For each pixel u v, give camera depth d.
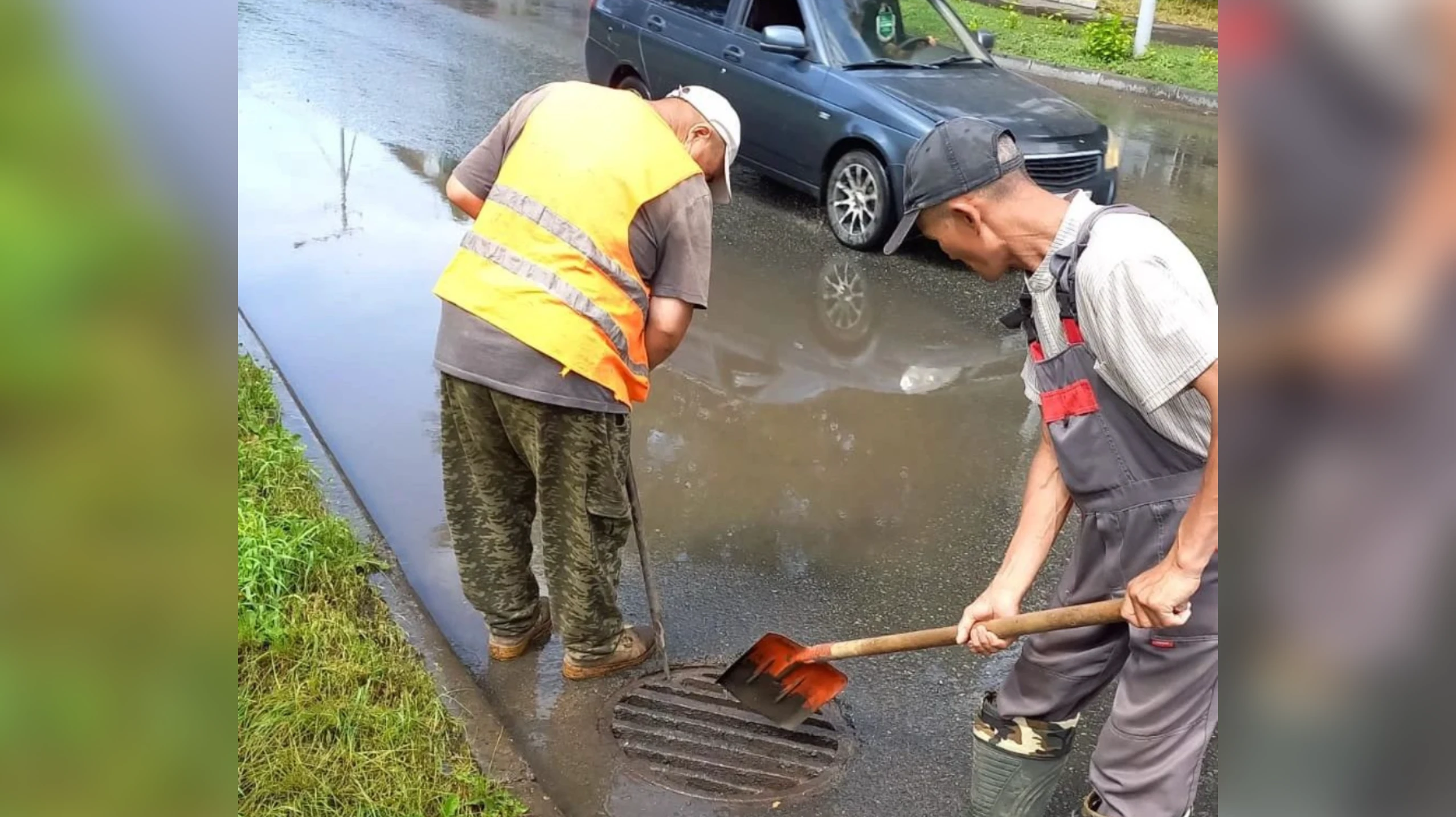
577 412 2.72
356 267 5.90
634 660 3.24
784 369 5.22
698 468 4.36
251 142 7.73
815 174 6.92
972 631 2.43
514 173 2.70
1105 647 2.42
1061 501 2.50
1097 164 6.58
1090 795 2.54
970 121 2.15
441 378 2.84
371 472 4.14
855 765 2.93
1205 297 1.92
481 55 10.68
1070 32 14.18
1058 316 2.13
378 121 8.37
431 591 3.55
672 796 2.79
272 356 4.94
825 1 7.06
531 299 2.63
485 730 2.85
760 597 3.62
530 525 3.12
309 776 2.56
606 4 8.30
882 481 4.32
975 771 2.67
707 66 7.45
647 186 2.66
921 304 6.03
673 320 2.79
